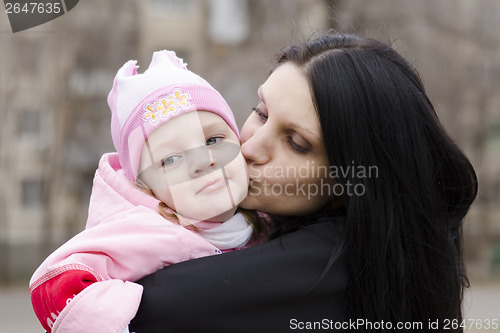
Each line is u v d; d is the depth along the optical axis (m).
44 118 15.91
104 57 14.43
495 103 15.35
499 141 16.41
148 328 1.55
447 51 14.23
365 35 2.25
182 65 1.92
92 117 14.83
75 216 15.84
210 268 1.58
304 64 1.70
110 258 1.64
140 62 14.75
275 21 12.98
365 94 1.63
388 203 1.62
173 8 17.23
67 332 1.51
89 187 15.87
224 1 15.27
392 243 1.62
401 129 1.64
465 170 1.78
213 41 16.31
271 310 1.58
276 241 1.65
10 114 15.38
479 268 16.61
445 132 1.75
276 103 1.69
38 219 17.95
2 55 14.68
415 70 1.77
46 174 15.91
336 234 1.66
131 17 14.89
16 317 9.70
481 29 14.91
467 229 14.88
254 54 13.16
